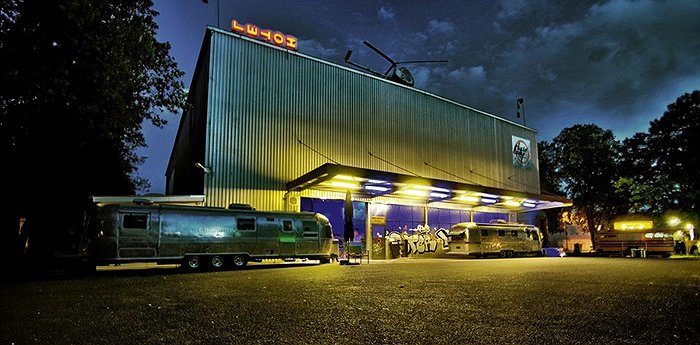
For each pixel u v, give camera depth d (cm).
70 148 1412
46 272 1470
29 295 820
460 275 1230
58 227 2283
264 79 2248
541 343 439
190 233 1519
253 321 555
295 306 670
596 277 1165
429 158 2948
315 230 1828
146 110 1623
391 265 1781
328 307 660
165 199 1722
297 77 2377
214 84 2083
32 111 1186
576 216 5094
